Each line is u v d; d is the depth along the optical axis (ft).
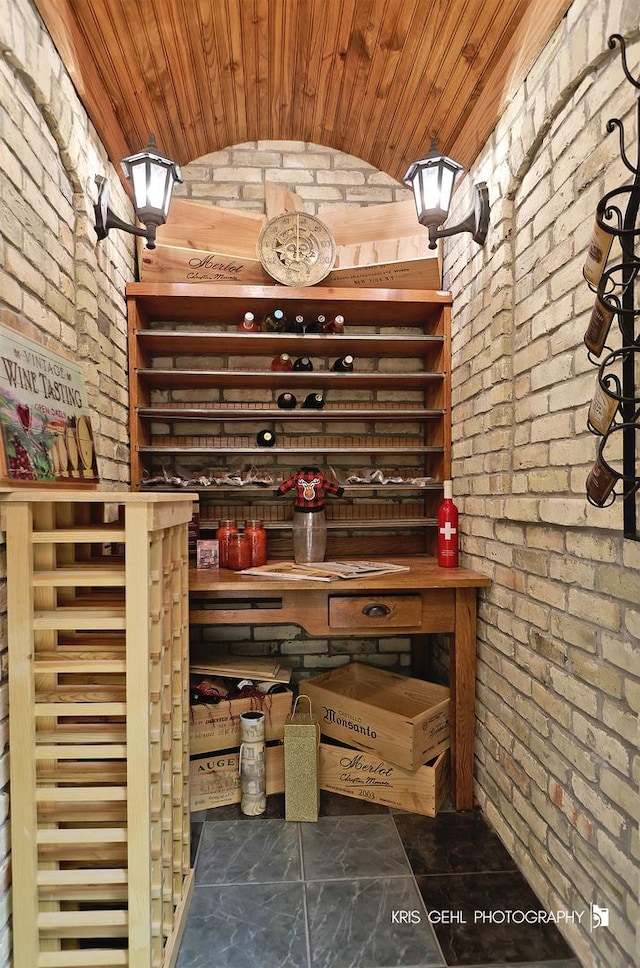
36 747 4.14
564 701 4.99
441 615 7.19
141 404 8.50
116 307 7.57
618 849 4.11
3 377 4.12
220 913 5.26
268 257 8.29
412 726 6.79
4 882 4.07
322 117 8.71
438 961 4.72
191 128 8.43
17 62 4.46
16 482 4.13
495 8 5.72
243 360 9.41
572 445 4.92
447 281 8.78
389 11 6.35
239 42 7.06
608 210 3.99
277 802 7.25
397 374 8.61
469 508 7.76
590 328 4.08
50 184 5.38
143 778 4.11
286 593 7.06
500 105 6.34
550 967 4.65
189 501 5.41
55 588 4.39
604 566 4.37
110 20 5.96
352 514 9.52
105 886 4.37
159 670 4.30
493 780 6.65
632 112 4.04
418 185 6.98
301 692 8.10
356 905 5.36
